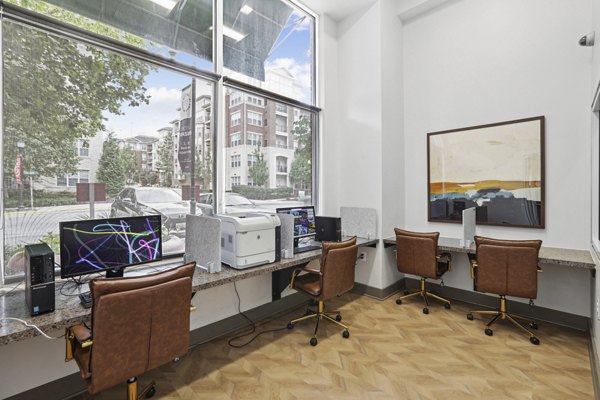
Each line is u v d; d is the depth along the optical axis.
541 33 2.83
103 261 1.78
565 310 2.71
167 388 1.89
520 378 1.95
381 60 3.46
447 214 3.43
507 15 3.02
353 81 3.72
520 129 2.93
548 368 2.06
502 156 3.04
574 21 2.67
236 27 2.93
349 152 3.77
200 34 2.64
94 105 2.07
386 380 1.94
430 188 3.57
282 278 2.91
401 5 3.63
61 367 1.79
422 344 2.39
